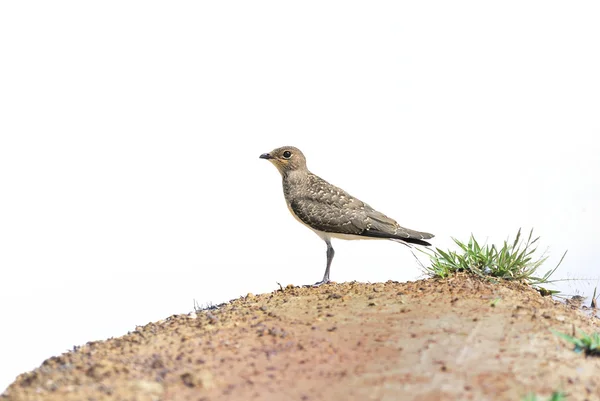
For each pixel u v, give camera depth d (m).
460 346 11.52
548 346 11.62
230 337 12.44
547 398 9.70
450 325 12.52
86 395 10.02
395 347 11.57
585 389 10.09
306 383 10.29
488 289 14.84
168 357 11.52
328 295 14.92
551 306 14.30
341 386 10.16
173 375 10.68
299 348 11.68
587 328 13.02
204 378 10.36
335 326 12.75
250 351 11.64
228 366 11.01
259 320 13.40
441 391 9.89
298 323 13.04
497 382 10.16
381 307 13.77
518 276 16.09
